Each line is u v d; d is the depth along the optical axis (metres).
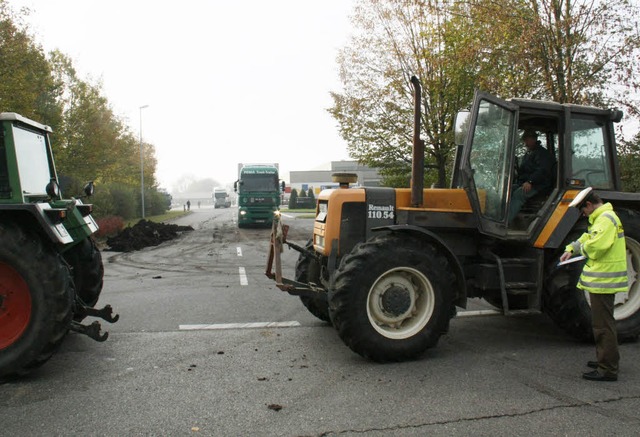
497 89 12.05
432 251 5.19
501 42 11.91
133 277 10.31
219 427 3.58
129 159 32.94
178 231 23.45
